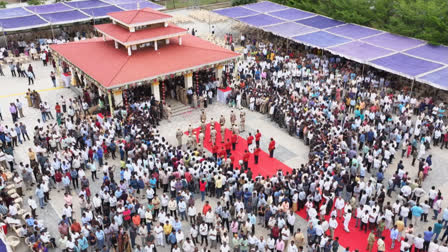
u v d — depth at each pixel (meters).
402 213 22.39
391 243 22.12
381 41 42.56
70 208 22.55
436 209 23.28
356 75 40.72
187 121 34.84
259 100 35.94
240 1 64.31
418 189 23.78
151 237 20.25
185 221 23.66
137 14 37.75
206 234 21.30
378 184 24.22
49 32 54.91
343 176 24.38
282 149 30.91
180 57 36.62
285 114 33.06
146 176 24.92
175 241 20.77
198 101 36.97
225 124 34.50
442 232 23.00
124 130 30.78
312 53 48.12
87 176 27.59
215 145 30.17
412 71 35.06
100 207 23.55
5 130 29.88
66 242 19.86
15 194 24.56
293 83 40.28
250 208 22.92
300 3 56.25
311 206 21.69
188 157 25.97
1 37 52.22
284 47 50.25
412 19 43.91
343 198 25.17
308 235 20.94
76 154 26.02
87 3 59.22
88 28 56.88
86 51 38.41
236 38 54.88
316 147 27.50
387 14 47.97
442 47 40.16
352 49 40.66
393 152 27.92
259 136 29.73
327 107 33.53
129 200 22.33
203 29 58.59
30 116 35.47
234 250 20.72
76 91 39.94
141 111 33.06
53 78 40.69
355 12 48.41
